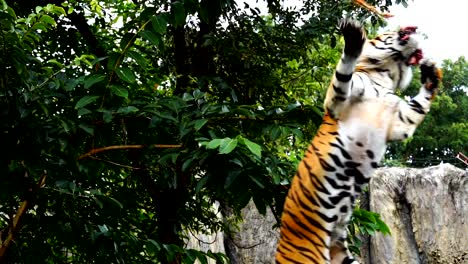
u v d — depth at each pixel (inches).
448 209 487.8
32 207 180.1
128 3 269.3
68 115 170.6
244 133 181.5
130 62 241.6
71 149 166.2
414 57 140.7
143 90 221.6
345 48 126.2
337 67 129.7
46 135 159.5
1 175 162.4
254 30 284.7
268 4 288.8
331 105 134.3
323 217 132.4
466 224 477.7
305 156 137.4
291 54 282.7
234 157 159.8
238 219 291.6
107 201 181.9
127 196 234.5
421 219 495.5
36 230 185.2
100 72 163.9
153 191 253.6
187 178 245.1
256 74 277.0
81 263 211.3
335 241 138.3
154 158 194.7
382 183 508.1
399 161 821.2
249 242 482.0
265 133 179.3
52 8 153.7
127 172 241.4
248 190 163.8
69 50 270.7
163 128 175.6
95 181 196.9
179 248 179.9
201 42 272.4
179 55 275.6
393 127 134.9
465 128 832.9
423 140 838.5
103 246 179.3
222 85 247.6
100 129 173.3
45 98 165.6
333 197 132.2
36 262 183.2
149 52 249.8
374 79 139.9
